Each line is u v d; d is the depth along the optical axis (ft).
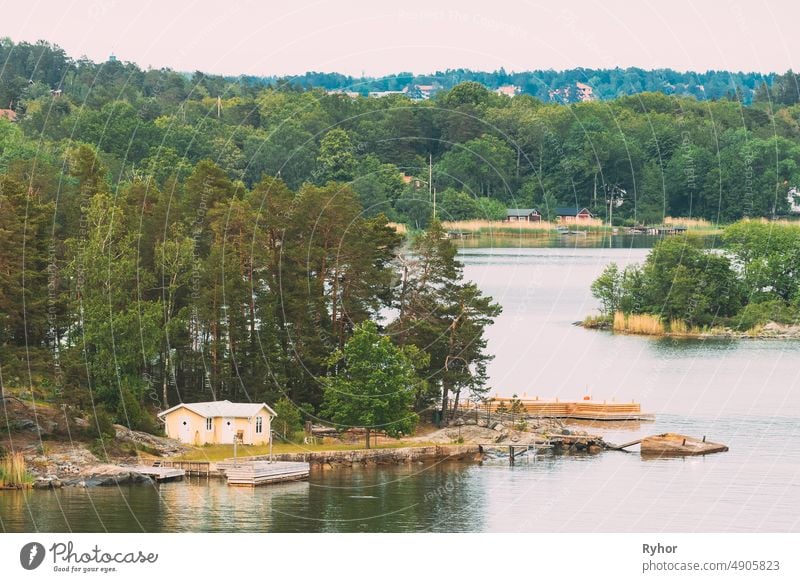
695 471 588.50
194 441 613.11
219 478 570.46
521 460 621.31
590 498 541.75
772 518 506.89
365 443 634.84
